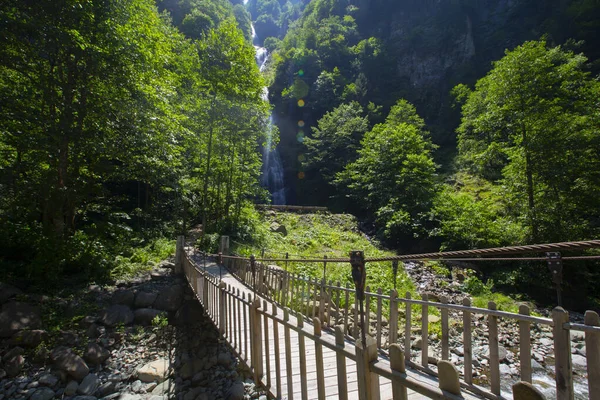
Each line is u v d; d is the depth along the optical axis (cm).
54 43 868
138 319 790
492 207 1795
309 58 4847
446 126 3919
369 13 5959
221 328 484
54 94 929
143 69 1080
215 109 1494
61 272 862
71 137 915
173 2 4162
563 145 1382
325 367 359
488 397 279
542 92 1494
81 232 1041
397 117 3372
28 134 859
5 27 798
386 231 2028
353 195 2805
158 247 1232
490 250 183
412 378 133
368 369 157
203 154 1656
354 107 3850
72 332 679
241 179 1791
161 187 1535
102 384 607
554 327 194
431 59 4697
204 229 1468
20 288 759
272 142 2052
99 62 944
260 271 755
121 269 955
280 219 2025
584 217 1471
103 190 1177
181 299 882
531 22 4156
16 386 560
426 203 2058
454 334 721
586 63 2858
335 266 1128
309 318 565
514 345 680
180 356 722
